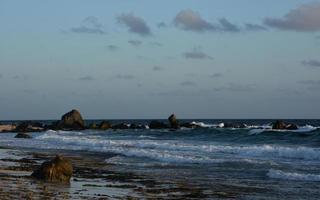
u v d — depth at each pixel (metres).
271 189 18.05
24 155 33.47
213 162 26.48
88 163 27.92
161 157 29.39
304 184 19.12
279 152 29.78
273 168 23.62
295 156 28.81
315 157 28.00
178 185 19.09
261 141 43.28
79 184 19.12
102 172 23.39
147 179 20.84
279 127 60.69
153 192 17.39
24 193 15.84
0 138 56.81
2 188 16.91
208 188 18.36
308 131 46.94
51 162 20.14
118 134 62.78
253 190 17.86
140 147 38.31
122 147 38.72
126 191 17.55
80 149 38.75
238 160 27.00
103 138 52.88
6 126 90.81
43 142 48.28
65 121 84.62
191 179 20.73
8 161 28.38
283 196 16.66
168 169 24.28
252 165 24.91
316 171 22.27
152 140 47.78
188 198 16.25
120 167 25.53
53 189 17.33
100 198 15.75
